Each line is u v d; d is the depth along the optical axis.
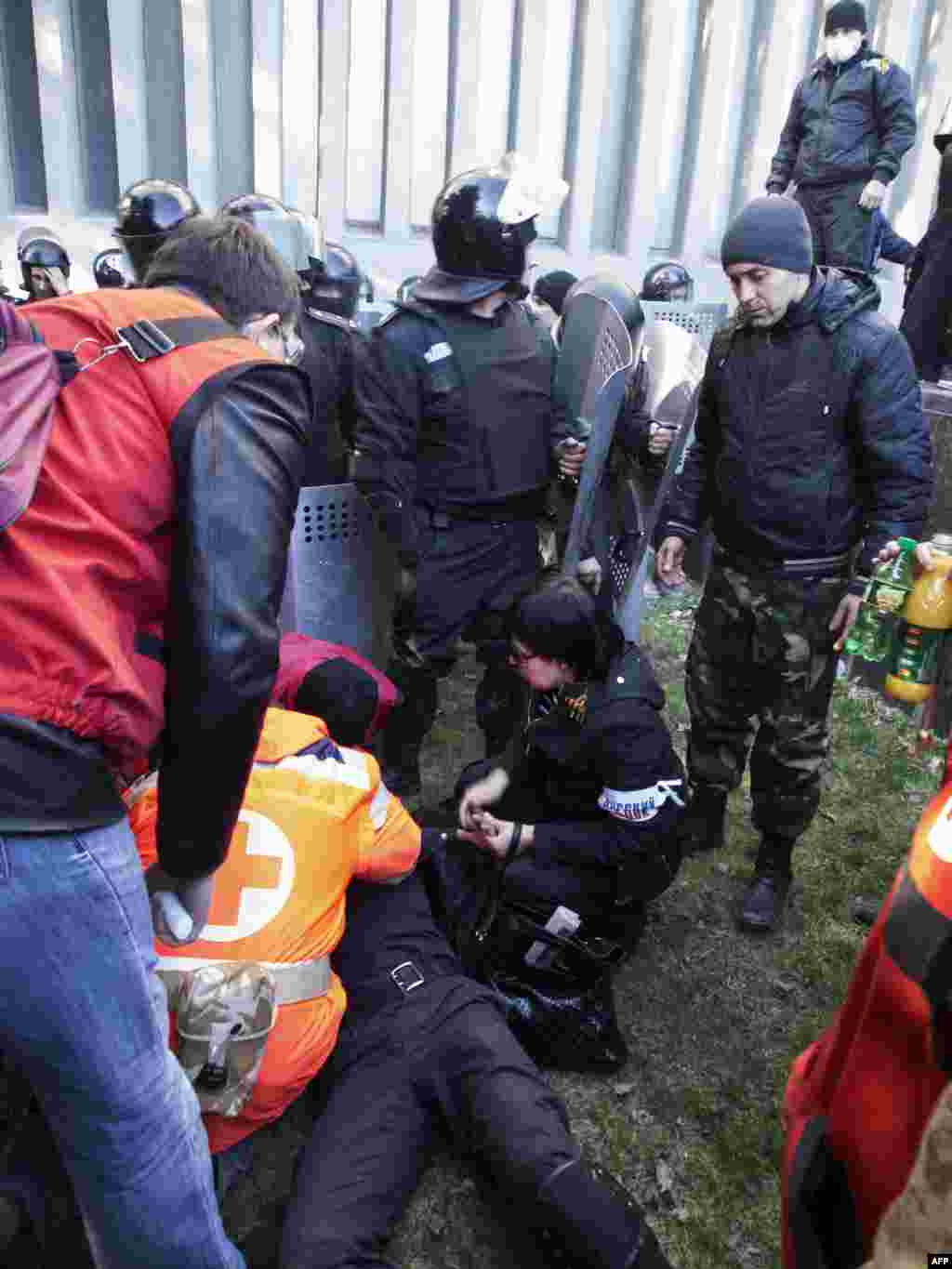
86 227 8.33
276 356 1.50
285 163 8.67
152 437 1.20
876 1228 0.87
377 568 3.31
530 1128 1.75
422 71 8.95
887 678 1.71
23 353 1.17
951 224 4.42
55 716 1.14
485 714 3.20
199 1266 1.39
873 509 2.47
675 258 10.45
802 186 6.23
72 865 1.16
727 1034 2.39
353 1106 1.83
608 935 2.34
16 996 1.16
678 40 9.65
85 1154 1.29
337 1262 1.65
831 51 5.93
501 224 2.65
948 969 0.83
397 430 2.75
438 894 2.29
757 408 2.49
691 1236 1.91
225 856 1.32
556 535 3.21
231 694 1.19
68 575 1.15
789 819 2.68
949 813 0.89
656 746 2.25
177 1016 1.67
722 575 2.70
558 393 2.93
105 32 8.12
